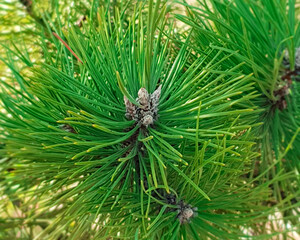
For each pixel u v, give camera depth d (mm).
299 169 283
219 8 236
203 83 252
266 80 241
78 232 266
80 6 411
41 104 219
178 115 219
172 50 281
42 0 456
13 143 226
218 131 175
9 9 447
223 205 230
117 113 217
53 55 298
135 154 216
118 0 381
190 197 216
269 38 238
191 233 229
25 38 434
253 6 224
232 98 261
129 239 220
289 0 246
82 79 245
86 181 213
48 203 241
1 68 449
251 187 314
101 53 227
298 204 234
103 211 208
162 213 212
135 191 232
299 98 275
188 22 225
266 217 341
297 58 237
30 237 435
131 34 243
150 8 163
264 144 287
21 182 312
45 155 219
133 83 219
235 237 225
